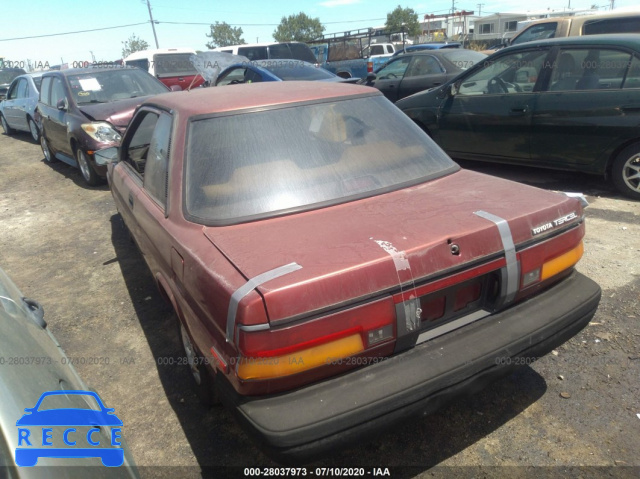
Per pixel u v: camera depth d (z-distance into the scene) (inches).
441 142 264.4
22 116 456.4
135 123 151.9
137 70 332.2
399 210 91.1
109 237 218.4
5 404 50.9
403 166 106.7
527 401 103.0
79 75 315.9
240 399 73.4
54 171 348.8
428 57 373.4
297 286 68.9
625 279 144.1
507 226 83.6
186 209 95.4
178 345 133.4
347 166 102.0
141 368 125.3
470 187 101.8
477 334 82.6
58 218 250.2
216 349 77.2
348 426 70.4
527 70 223.9
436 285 77.7
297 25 2390.5
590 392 103.9
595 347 116.8
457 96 250.4
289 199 94.0
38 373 62.9
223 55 425.7
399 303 74.7
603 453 89.7
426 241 77.9
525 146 227.9
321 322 70.0
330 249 77.6
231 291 71.3
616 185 207.5
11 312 77.5
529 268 86.2
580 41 208.8
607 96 198.2
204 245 85.3
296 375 70.7
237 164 97.7
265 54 562.9
